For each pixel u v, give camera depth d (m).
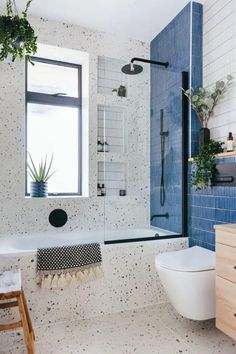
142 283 2.40
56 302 2.11
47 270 2.06
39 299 2.07
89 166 3.07
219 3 2.44
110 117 3.19
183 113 2.72
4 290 1.56
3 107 2.72
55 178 3.19
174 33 2.88
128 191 3.23
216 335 1.94
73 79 3.30
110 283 2.28
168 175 2.96
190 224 2.67
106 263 2.28
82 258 2.17
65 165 3.23
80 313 2.17
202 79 2.66
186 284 1.82
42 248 2.14
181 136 2.75
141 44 3.30
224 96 2.36
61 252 2.13
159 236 2.64
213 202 2.36
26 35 1.72
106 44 3.13
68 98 3.23
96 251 2.23
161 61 3.11
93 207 3.06
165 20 2.91
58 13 2.76
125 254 2.35
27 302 2.04
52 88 3.21
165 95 3.00
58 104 3.19
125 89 3.22
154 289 2.44
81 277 2.14
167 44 3.00
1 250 2.12
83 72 3.22
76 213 2.99
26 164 2.96
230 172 2.16
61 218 2.90
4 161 2.72
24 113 2.81
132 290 2.36
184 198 2.71
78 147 3.27
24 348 1.79
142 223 3.25
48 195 3.10
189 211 2.69
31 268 2.07
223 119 2.38
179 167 2.78
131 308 2.35
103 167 3.15
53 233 2.84
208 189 2.42
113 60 3.14
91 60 3.06
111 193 3.17
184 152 2.72
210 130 2.53
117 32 3.13
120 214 3.17
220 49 2.43
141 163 3.28
